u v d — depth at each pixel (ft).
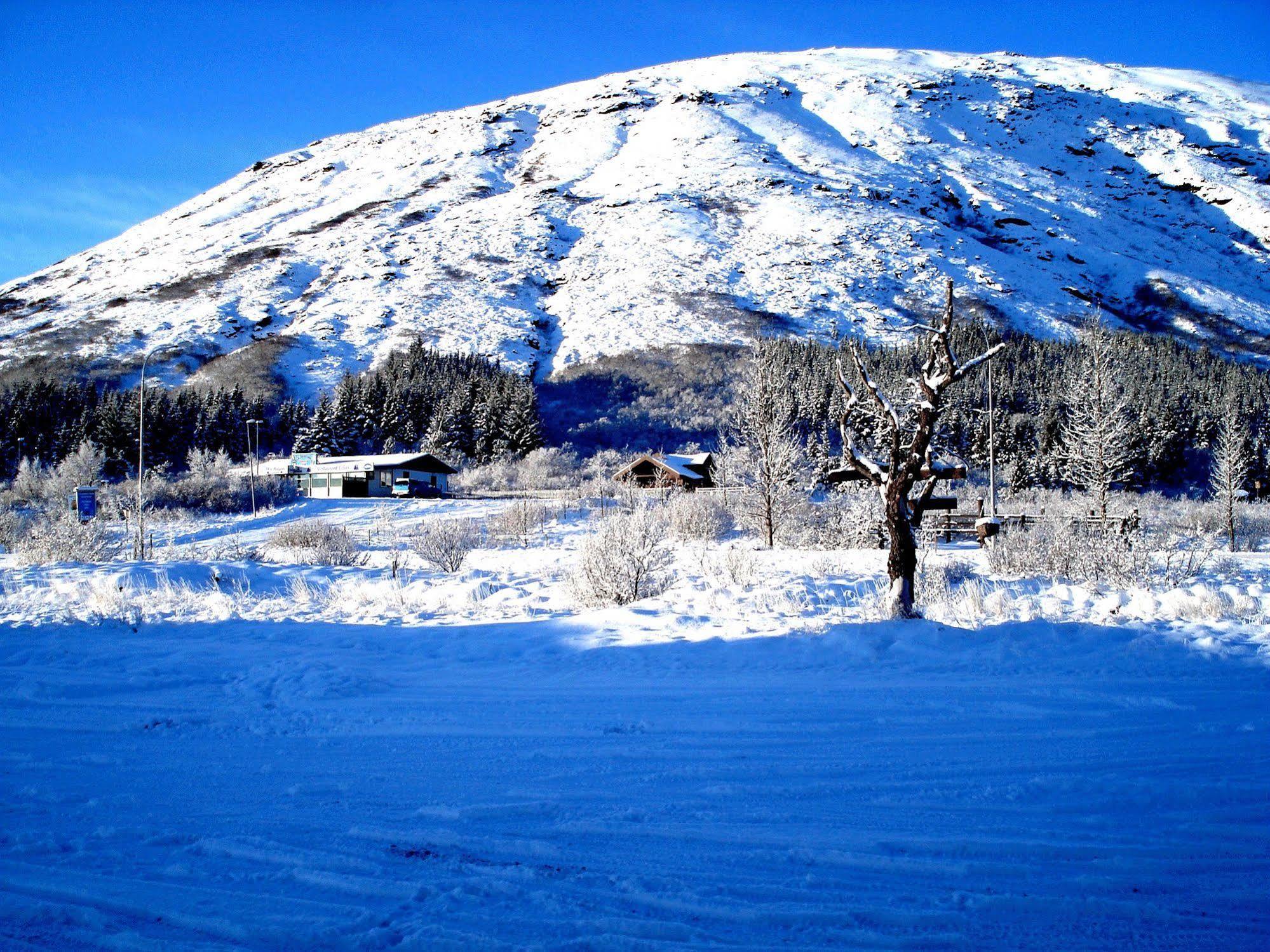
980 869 10.91
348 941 9.12
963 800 13.60
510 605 43.32
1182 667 24.14
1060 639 28.09
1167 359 283.38
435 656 29.32
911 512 34.30
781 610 37.99
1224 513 96.94
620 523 45.88
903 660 26.03
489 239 495.41
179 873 11.03
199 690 23.43
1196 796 13.61
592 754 16.48
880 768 15.34
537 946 8.93
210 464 197.88
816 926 9.46
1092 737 17.20
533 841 11.97
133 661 27.84
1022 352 270.26
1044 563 53.06
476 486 201.98
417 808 13.47
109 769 15.93
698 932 9.27
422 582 54.49
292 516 133.49
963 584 45.70
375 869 11.05
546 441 248.32
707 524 84.28
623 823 12.67
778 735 17.72
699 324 357.41
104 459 175.01
